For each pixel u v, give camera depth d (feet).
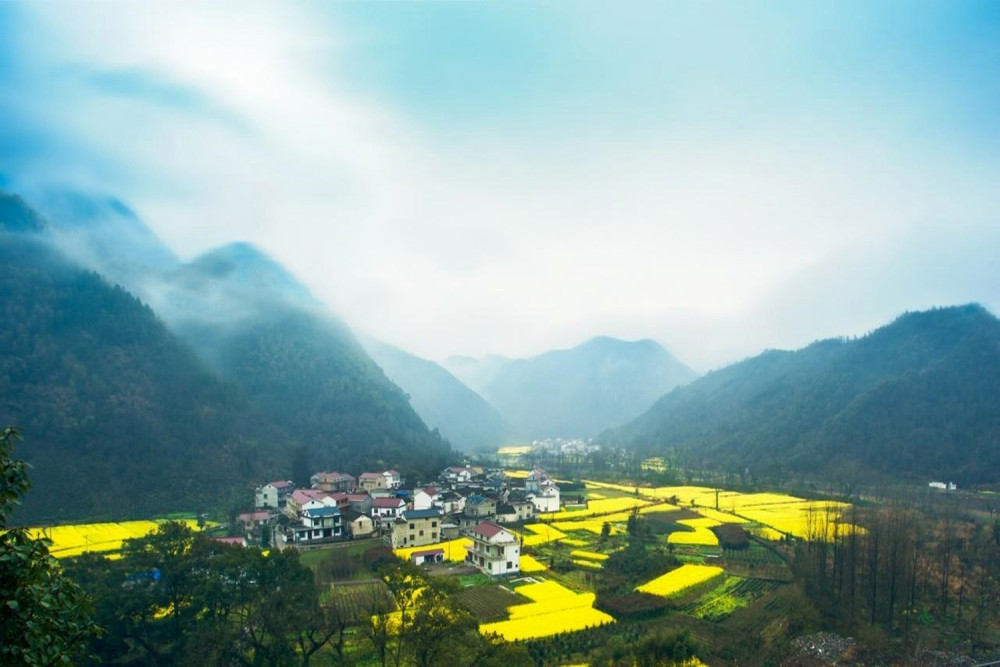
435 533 348.38
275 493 423.64
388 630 147.02
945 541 286.66
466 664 142.10
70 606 50.52
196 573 176.86
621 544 355.97
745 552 334.24
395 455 613.93
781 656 196.44
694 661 179.83
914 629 218.38
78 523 359.66
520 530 399.03
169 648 177.68
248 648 171.83
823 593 240.12
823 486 568.00
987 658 196.34
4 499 47.52
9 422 410.52
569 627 209.87
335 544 339.16
